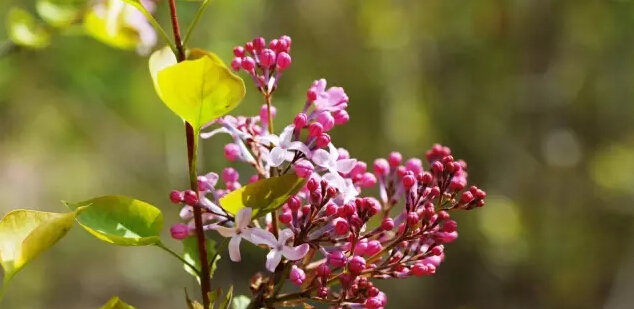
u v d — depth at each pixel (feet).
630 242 35.94
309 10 34.99
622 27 33.68
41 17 12.11
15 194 39.01
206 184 6.73
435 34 35.32
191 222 6.97
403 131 35.81
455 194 6.81
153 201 36.91
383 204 7.51
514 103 35.86
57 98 27.27
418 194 6.74
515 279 36.52
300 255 6.01
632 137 35.94
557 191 36.52
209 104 5.82
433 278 36.29
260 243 6.03
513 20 34.68
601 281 36.50
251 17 30.76
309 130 6.32
